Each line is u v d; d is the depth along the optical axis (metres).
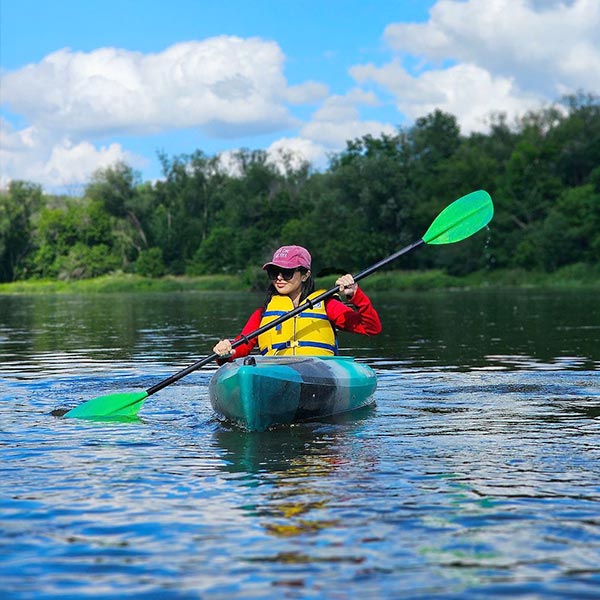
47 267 76.19
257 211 71.38
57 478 3.80
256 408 4.97
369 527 3.02
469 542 2.85
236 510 3.26
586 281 50.97
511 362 8.67
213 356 5.71
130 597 2.42
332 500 3.39
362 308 5.80
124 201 78.62
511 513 3.18
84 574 2.59
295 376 5.24
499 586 2.47
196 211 81.19
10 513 3.23
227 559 2.71
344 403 5.65
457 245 56.50
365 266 59.28
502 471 3.88
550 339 11.47
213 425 5.25
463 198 6.43
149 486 3.64
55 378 7.71
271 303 6.01
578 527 3.00
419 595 2.41
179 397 6.46
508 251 58.34
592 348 10.03
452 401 6.14
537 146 65.12
